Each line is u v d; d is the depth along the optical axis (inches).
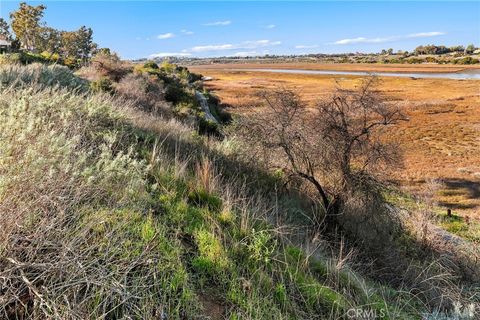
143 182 146.0
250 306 116.1
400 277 245.6
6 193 94.7
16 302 85.1
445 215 594.2
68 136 160.2
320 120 301.7
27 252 92.7
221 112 1238.9
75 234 105.4
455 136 1521.9
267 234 168.4
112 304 95.3
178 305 102.6
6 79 354.3
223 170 267.0
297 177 317.1
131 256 112.1
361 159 306.2
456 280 261.1
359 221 291.0
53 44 2583.7
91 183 120.9
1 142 109.7
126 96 601.0
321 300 142.4
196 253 137.1
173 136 302.8
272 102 313.0
